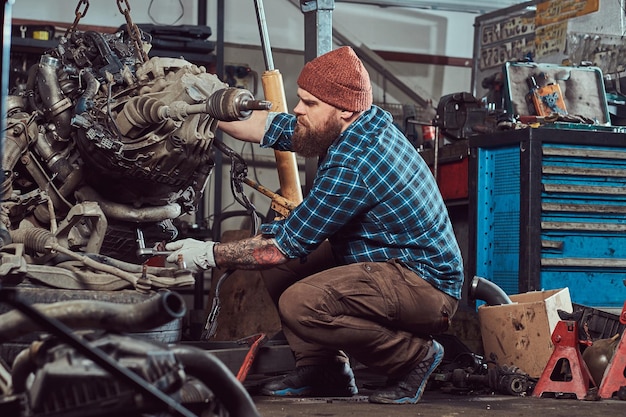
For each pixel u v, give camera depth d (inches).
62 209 104.1
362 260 107.8
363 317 105.3
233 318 194.2
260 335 116.3
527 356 134.0
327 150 107.4
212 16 251.4
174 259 98.7
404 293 105.0
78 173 101.9
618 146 170.7
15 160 98.6
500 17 245.0
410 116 207.9
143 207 105.7
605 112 193.8
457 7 269.9
